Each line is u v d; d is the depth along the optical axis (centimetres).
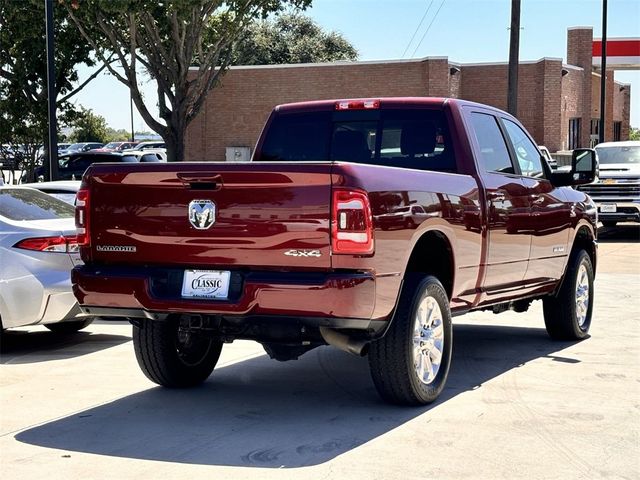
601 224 2477
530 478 509
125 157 3288
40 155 3356
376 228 584
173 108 2928
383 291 595
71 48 3011
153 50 2898
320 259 582
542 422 625
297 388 737
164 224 618
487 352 884
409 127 784
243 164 594
